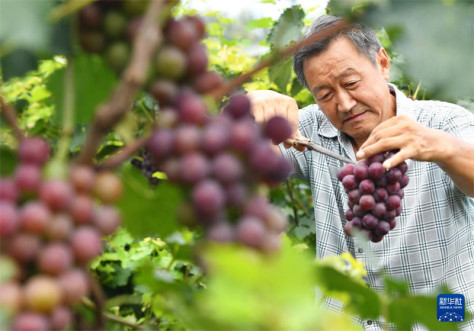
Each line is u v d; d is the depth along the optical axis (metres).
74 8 0.62
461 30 0.68
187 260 0.96
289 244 0.60
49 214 0.54
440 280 2.31
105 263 2.39
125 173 0.80
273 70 1.72
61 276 0.54
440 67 0.67
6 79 0.73
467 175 1.94
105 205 0.60
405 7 0.69
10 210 0.52
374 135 1.78
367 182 1.64
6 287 0.51
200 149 0.60
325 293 0.89
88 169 0.58
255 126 0.66
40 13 0.62
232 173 0.59
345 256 1.06
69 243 0.56
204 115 0.62
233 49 3.45
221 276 0.47
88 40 0.66
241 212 0.62
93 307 0.73
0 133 0.94
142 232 0.84
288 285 0.48
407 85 2.95
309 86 2.33
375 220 1.65
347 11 0.72
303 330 0.46
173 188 0.79
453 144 1.88
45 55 0.76
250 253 0.58
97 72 0.81
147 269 0.83
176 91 0.64
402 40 0.70
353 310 0.89
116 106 0.56
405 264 2.33
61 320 0.54
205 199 0.58
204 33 0.70
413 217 2.33
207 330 0.55
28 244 0.53
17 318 0.51
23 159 0.57
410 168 2.36
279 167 0.65
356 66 2.18
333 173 2.60
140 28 0.61
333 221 2.55
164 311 0.89
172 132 0.61
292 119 2.13
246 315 0.46
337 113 2.29
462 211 2.33
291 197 3.05
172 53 0.62
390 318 0.85
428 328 0.86
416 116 2.42
